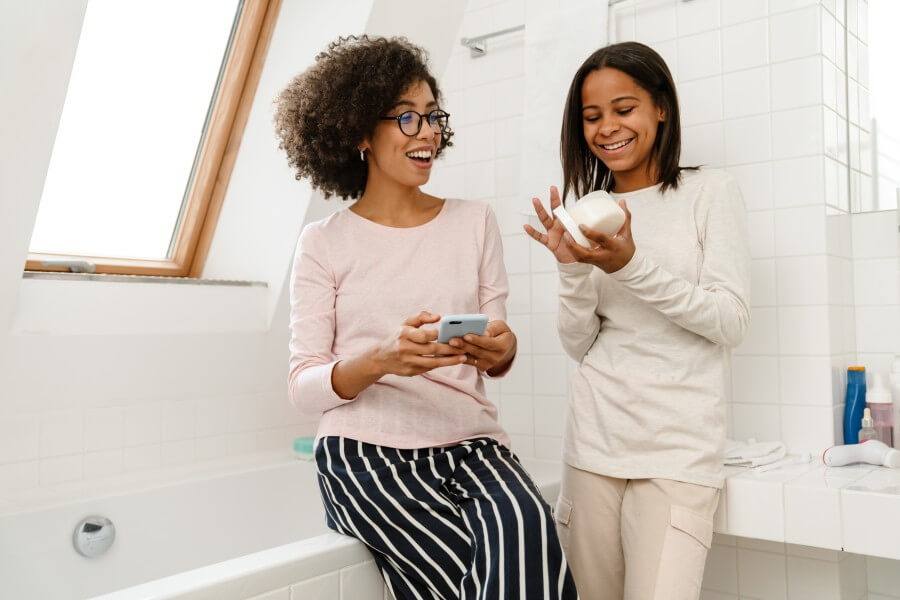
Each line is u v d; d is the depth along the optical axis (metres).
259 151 2.56
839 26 2.10
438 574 1.42
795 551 2.00
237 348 2.53
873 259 2.08
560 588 1.32
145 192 2.56
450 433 1.56
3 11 1.69
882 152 2.07
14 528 1.85
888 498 1.49
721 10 2.13
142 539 2.07
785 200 2.02
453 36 2.70
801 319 1.99
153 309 2.29
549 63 2.36
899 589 2.06
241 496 2.30
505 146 2.58
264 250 2.58
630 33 2.29
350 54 1.71
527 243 2.52
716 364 1.58
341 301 1.61
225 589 1.29
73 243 2.42
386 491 1.45
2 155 1.80
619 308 1.65
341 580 1.47
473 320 1.35
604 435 1.62
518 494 1.40
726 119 2.12
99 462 2.23
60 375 2.13
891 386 1.95
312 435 2.85
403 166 1.63
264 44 2.54
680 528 1.49
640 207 1.70
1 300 1.94
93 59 2.36
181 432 2.43
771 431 2.04
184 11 2.46
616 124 1.65
